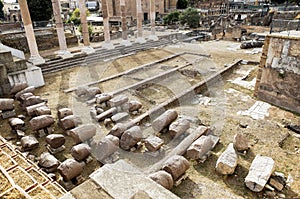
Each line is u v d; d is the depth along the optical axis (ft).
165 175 19.95
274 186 20.99
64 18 144.15
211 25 116.26
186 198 20.22
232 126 31.42
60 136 26.55
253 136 28.96
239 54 70.13
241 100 39.65
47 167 23.13
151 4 79.46
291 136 29.14
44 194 17.16
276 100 37.37
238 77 51.19
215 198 20.24
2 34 65.82
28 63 50.85
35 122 28.66
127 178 13.23
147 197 12.09
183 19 115.24
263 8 119.75
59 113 31.60
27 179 18.53
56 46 77.05
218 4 153.69
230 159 22.79
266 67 37.68
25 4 49.55
